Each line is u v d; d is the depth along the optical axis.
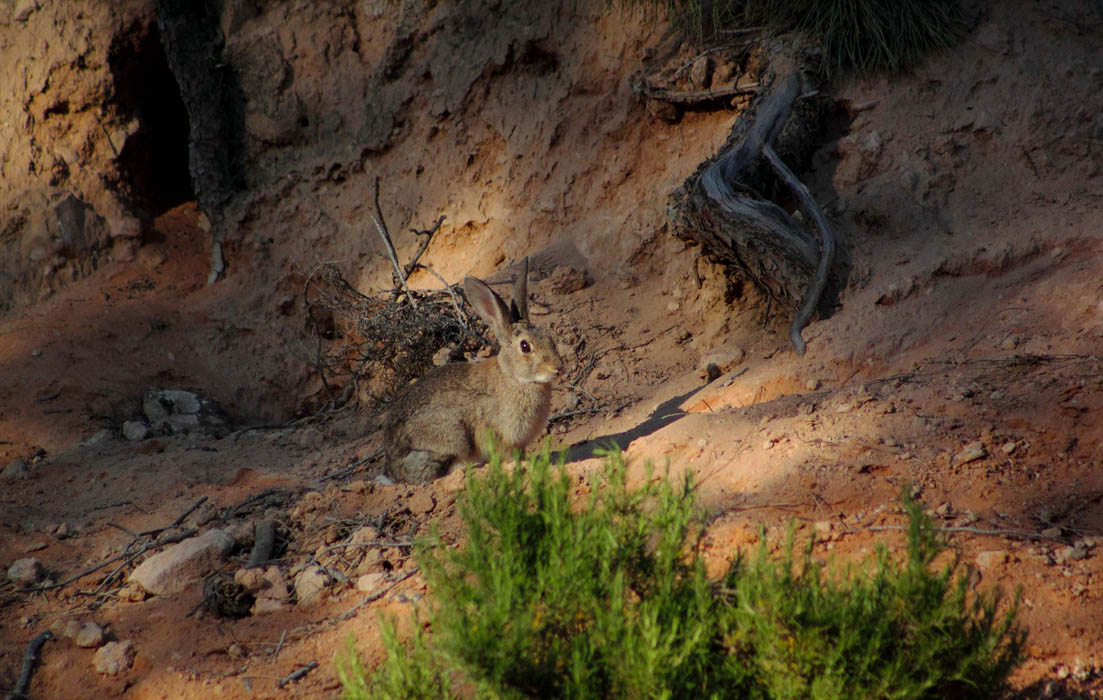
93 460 19.73
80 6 27.42
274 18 27.19
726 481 12.70
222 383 24.64
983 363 14.35
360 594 12.25
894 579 8.13
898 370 15.31
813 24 20.83
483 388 16.08
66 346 24.16
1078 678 8.70
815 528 11.02
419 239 25.28
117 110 28.03
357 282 25.75
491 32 25.03
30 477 18.75
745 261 17.86
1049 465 11.57
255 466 18.80
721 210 17.59
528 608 8.05
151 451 20.44
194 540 13.80
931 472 11.78
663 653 7.25
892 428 13.00
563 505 8.78
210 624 12.20
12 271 26.30
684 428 14.64
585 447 15.91
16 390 22.30
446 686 8.23
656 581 8.47
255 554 13.56
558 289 21.52
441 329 20.91
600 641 7.59
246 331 25.77
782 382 16.11
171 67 26.61
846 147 19.52
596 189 23.16
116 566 14.27
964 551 10.27
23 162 27.23
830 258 17.05
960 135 19.02
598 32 23.77
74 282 26.81
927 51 20.00
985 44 19.73
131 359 24.33
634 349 19.58
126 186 28.33
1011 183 18.27
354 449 19.27
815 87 20.14
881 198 18.20
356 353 24.45
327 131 26.73
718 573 10.49
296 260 26.38
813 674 7.75
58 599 13.44
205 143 26.84
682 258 20.98
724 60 21.88
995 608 8.24
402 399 16.73
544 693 7.58
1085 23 19.50
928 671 7.78
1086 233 16.30
